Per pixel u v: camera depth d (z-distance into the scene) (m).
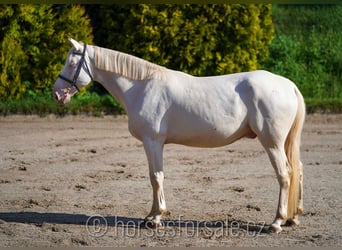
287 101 8.12
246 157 13.80
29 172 12.19
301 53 21.61
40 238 8.02
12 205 9.82
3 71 18.02
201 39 18.47
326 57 21.55
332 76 20.94
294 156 8.28
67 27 18.47
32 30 18.30
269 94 8.09
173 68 18.83
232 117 8.15
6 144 14.71
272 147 8.13
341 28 23.30
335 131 16.66
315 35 22.92
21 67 18.36
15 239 7.96
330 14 24.23
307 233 8.20
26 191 10.74
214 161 13.35
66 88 8.53
